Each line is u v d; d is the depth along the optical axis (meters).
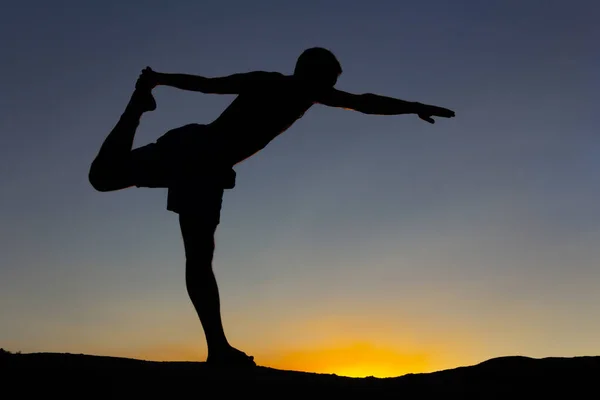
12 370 4.45
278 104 5.48
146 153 5.59
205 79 5.48
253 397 4.36
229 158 5.56
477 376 4.95
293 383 4.64
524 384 4.81
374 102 5.66
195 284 5.34
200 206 5.43
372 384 4.78
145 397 4.24
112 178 5.56
